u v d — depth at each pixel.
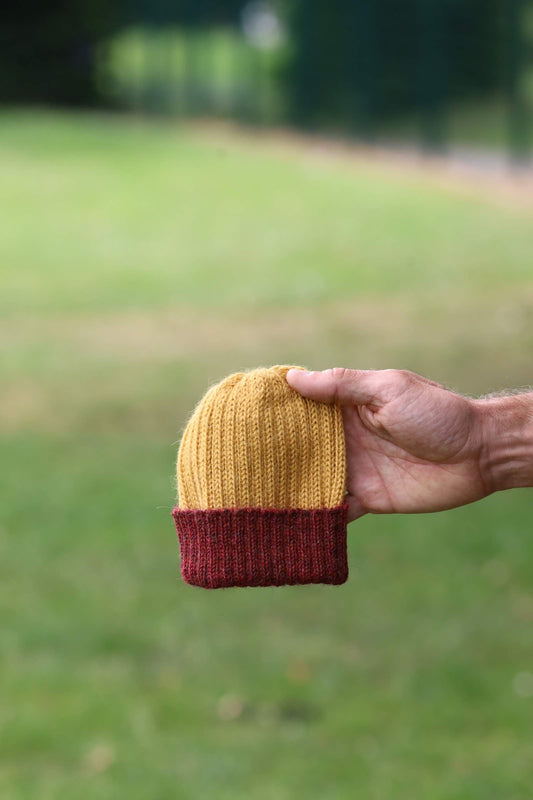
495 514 2.83
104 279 5.84
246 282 5.70
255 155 11.15
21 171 10.12
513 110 8.79
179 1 14.68
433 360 4.24
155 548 2.67
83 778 1.81
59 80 15.38
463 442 1.19
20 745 1.89
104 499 2.96
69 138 12.41
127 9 15.37
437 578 2.48
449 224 7.09
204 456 1.17
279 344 4.53
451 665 2.11
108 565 2.58
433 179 9.06
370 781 1.80
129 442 3.41
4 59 15.16
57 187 9.27
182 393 3.90
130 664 2.15
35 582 2.50
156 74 15.34
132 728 1.93
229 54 13.94
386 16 10.23
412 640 2.22
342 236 6.85
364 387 1.19
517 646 2.18
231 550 1.16
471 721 1.93
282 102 12.92
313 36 11.83
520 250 6.23
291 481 1.17
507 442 1.20
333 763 1.85
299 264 6.10
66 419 3.64
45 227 7.50
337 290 5.47
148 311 5.14
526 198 7.93
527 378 3.96
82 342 4.60
